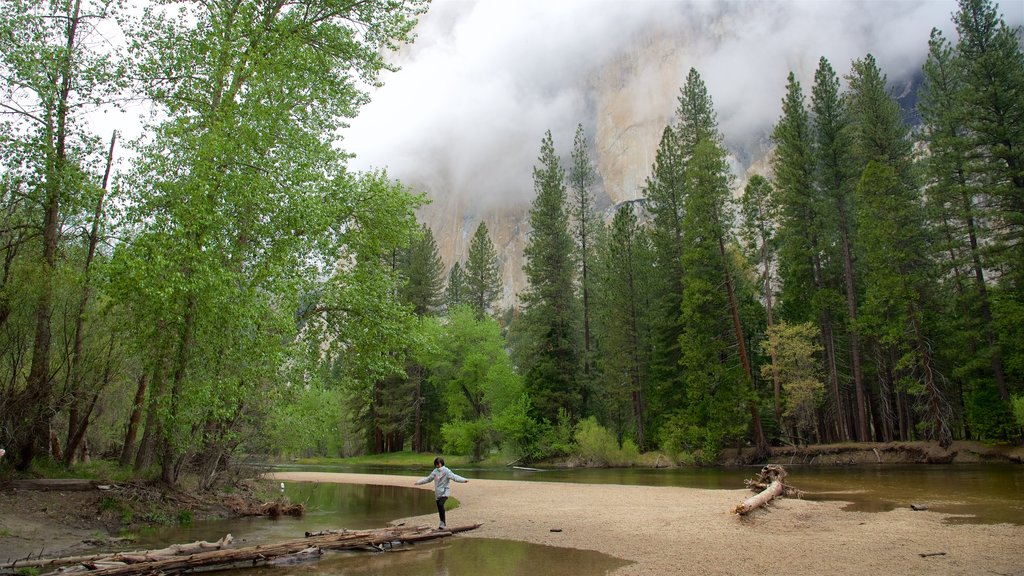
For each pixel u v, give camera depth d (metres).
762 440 36.06
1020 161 31.25
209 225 13.05
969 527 11.96
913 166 41.62
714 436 35.53
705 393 36.59
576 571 8.86
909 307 33.22
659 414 41.34
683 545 10.84
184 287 12.14
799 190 41.69
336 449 68.56
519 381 49.09
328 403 27.06
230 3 15.98
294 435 21.03
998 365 31.30
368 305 16.62
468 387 51.59
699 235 38.03
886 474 25.38
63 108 14.56
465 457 50.75
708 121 47.28
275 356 14.05
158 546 11.32
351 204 16.77
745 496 18.98
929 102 42.47
